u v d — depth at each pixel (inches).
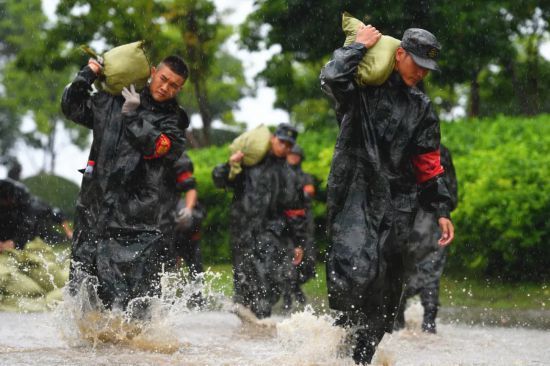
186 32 1454.2
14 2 2429.9
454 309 581.6
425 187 282.7
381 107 275.6
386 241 271.3
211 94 2101.4
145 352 318.3
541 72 1337.4
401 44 275.9
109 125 340.8
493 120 895.7
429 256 449.1
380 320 273.3
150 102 345.1
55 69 1535.4
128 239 340.8
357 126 277.0
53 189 1958.7
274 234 514.9
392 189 277.0
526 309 578.6
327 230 279.1
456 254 701.9
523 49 1354.6
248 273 508.7
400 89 277.1
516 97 1385.3
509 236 642.2
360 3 1022.4
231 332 437.1
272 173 519.5
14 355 300.4
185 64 344.5
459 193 692.1
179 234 591.2
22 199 564.4
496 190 656.4
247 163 519.5
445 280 706.8
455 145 797.2
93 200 341.1
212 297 610.9
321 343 291.1
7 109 2807.6
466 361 332.5
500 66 1291.8
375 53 273.9
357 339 276.5
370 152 273.7
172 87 341.7
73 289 337.7
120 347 327.0
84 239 341.4
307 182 643.5
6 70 2463.1
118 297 334.0
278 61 1378.0
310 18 1093.1
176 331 417.1
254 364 293.4
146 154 338.6
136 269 337.1
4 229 561.3
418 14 1003.9
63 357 297.1
